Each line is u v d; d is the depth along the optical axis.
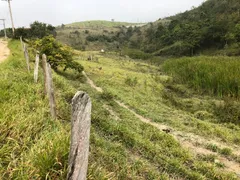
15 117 6.02
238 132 14.18
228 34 74.06
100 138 7.91
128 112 14.76
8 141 4.98
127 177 6.22
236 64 27.70
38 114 6.91
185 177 7.63
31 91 9.20
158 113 15.95
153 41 108.94
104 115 12.36
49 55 24.27
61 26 170.88
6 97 7.54
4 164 4.62
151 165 7.75
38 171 4.23
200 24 88.94
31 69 15.01
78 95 3.39
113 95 18.58
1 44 43.16
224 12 96.50
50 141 4.83
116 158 6.84
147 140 9.59
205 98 23.16
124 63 51.19
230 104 18.48
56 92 11.41
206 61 34.56
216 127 14.20
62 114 8.61
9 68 13.79
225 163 9.74
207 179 8.09
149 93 23.61
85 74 29.22
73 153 3.50
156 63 65.06
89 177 4.60
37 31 58.31
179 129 12.98
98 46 111.19
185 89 26.61
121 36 135.62
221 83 23.45
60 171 4.21
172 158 8.80
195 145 11.12
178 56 83.62
